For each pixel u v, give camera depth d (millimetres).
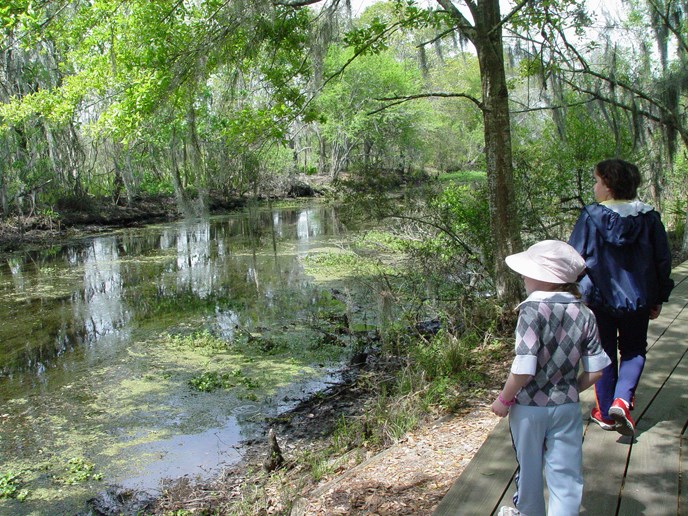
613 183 3684
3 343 11188
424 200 11250
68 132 28422
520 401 2707
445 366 7227
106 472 6547
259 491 5613
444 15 10148
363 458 5301
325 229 26141
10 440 7328
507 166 8773
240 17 9570
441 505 3340
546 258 2711
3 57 24031
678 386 4648
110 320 12570
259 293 14445
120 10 12742
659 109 12938
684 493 3281
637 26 12906
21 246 22984
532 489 2756
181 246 22578
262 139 11469
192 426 7621
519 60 12523
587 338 2688
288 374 9273
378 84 38406
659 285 3678
